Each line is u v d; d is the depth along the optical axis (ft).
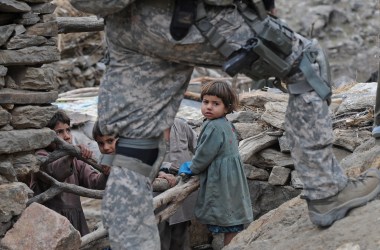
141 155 12.89
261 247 15.15
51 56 17.38
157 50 12.47
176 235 21.49
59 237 16.15
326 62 12.89
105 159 13.12
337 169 13.76
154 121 12.82
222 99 19.80
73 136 24.75
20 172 17.08
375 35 51.29
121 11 12.51
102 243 19.58
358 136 21.67
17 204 16.67
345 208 13.98
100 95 12.91
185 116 26.58
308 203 13.93
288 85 12.80
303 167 13.25
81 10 12.21
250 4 12.37
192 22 12.16
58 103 28.12
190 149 22.00
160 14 12.23
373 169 14.55
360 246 13.23
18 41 16.79
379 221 13.57
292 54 12.57
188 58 12.55
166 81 12.82
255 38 12.19
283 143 22.59
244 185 20.31
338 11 51.44
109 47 13.01
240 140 23.72
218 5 12.10
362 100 22.99
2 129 16.60
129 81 12.76
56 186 18.21
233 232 20.16
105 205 12.84
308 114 12.76
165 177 20.34
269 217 16.88
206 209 20.03
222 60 12.60
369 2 51.78
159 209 19.95
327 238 13.78
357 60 50.90
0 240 16.48
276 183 22.68
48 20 17.29
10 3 16.43
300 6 51.78
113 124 12.77
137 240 12.78
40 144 17.17
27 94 16.93
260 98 24.57
